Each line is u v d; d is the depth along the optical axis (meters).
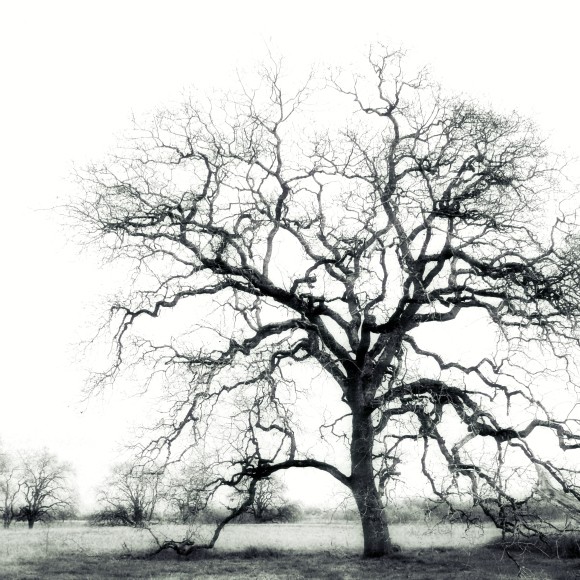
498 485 18.28
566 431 19.31
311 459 22.64
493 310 19.95
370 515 22.19
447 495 18.64
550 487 18.86
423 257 22.56
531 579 17.70
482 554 23.36
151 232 22.08
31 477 49.69
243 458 22.20
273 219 23.28
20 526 53.16
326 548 25.78
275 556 23.61
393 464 20.34
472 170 22.03
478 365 21.36
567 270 18.92
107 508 42.78
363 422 22.81
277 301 23.55
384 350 23.78
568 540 23.28
